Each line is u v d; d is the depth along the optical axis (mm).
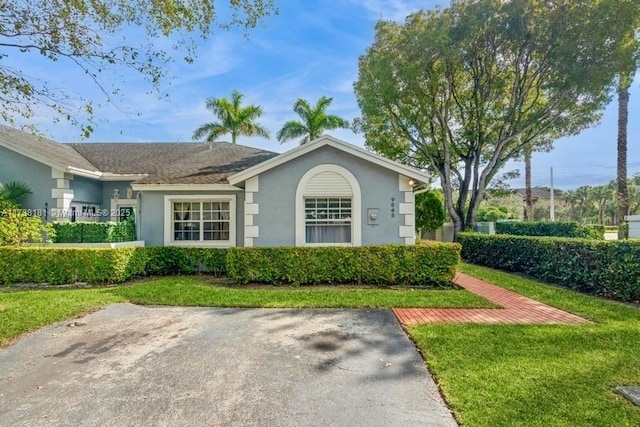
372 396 4277
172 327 6957
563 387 4363
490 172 21375
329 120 31750
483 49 19938
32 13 6703
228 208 14008
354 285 10969
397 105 21141
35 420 3797
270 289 10375
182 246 13609
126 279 11938
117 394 4352
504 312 7980
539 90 20062
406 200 11844
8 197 13805
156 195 13930
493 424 3619
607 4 16203
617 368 4906
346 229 11906
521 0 17859
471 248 17734
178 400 4203
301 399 4219
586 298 9328
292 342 6129
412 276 10977
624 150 20547
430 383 4582
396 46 20297
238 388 4500
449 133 22812
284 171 11875
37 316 7457
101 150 19953
